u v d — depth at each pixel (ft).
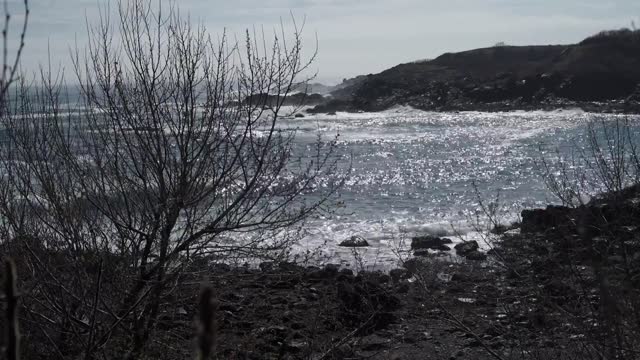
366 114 344.69
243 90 19.10
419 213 67.72
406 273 35.14
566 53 352.49
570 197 20.04
